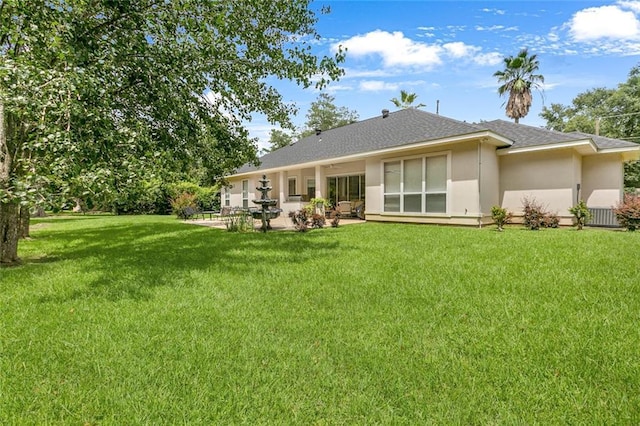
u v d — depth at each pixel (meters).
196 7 5.27
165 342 2.71
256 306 3.55
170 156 5.72
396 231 9.66
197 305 3.60
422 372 2.24
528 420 1.78
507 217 9.84
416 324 3.01
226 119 7.58
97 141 4.40
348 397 2.00
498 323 2.98
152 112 6.30
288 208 16.94
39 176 3.98
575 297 3.55
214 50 5.49
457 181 11.02
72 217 20.98
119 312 3.40
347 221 14.18
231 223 11.65
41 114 4.02
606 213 11.17
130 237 10.06
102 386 2.13
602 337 2.64
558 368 2.25
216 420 1.81
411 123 14.05
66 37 4.36
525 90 23.66
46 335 2.86
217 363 2.38
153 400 1.98
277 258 6.10
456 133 10.95
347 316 3.23
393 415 1.84
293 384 2.14
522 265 4.94
